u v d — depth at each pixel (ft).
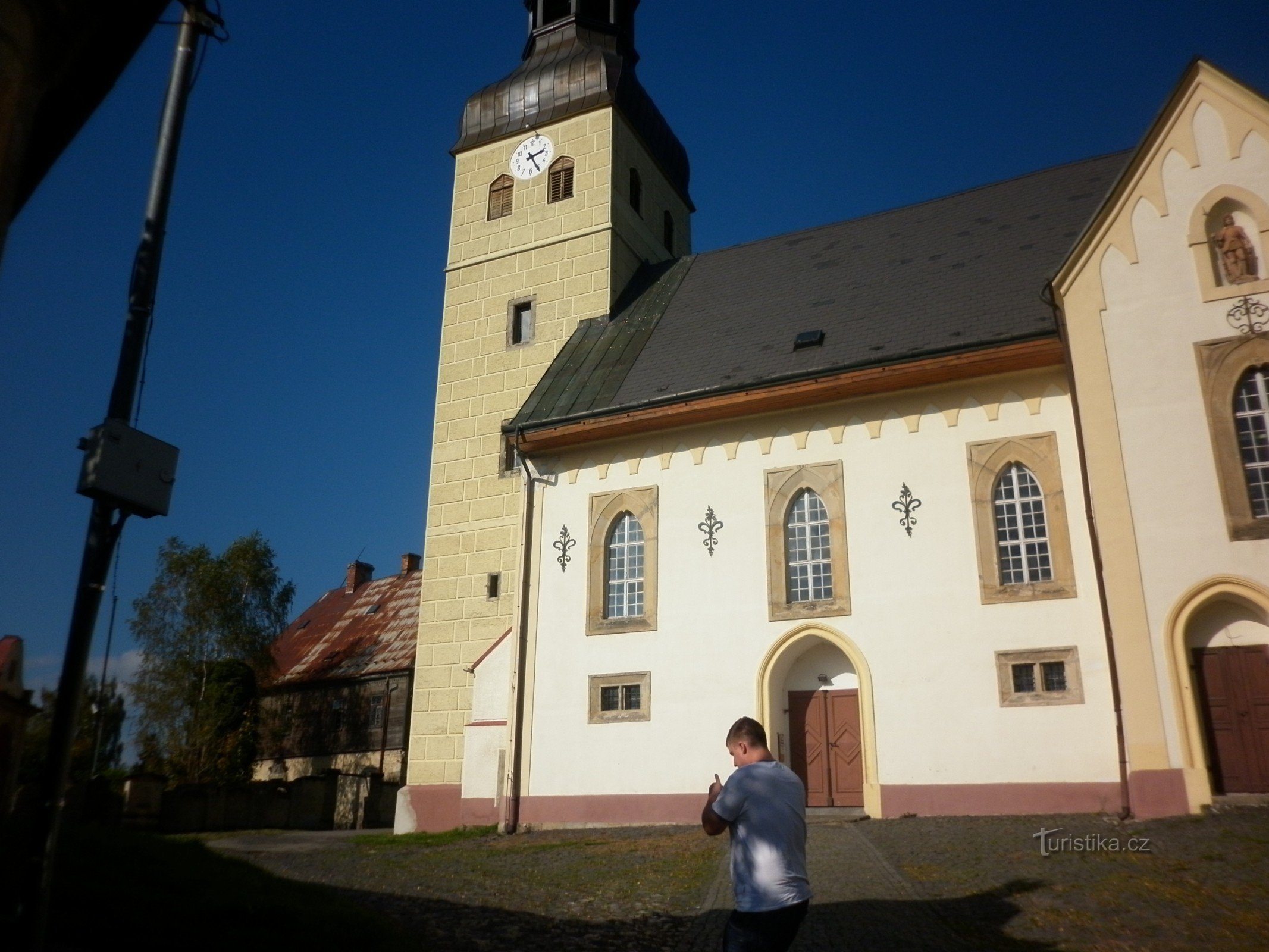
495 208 113.39
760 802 23.53
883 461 74.95
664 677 77.77
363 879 50.62
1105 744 64.59
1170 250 65.98
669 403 81.10
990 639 68.95
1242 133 65.87
